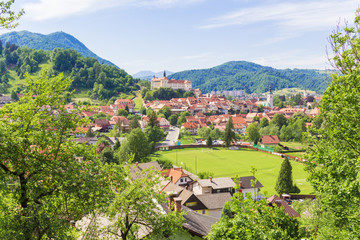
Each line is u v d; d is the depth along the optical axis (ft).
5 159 55.26
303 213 154.40
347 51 58.75
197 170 349.82
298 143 550.77
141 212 70.08
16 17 55.98
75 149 63.98
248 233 46.88
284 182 255.09
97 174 65.05
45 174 59.21
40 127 63.21
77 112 66.74
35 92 63.82
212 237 50.08
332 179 55.83
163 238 78.69
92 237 64.34
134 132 331.57
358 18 59.11
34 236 55.62
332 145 63.31
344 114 58.08
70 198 61.31
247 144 539.29
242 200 53.72
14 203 59.06
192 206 181.68
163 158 404.77
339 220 62.39
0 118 61.72
